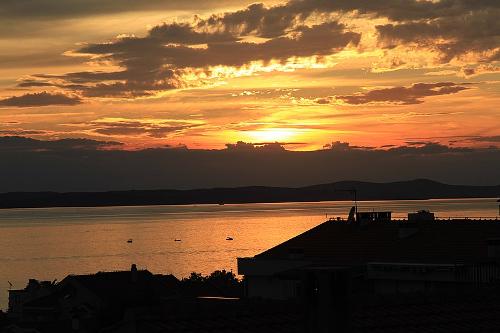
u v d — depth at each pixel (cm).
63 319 9394
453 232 5372
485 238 5181
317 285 2080
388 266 4847
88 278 10200
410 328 2623
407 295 2925
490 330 2722
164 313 2458
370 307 2791
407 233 5481
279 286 5262
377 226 5825
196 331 2348
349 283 2081
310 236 5938
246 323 2455
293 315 2542
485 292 3141
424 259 5019
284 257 5541
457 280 4644
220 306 2548
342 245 5606
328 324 2048
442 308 2870
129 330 2405
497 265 4675
